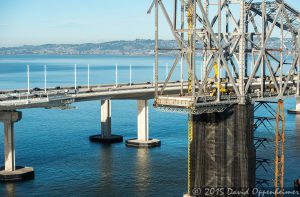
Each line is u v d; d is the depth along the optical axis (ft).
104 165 387.34
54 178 351.46
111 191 321.32
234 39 295.07
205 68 302.86
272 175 347.56
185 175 356.38
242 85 288.51
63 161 400.88
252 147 293.64
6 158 359.87
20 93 408.26
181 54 289.53
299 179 322.14
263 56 310.24
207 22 277.23
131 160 404.98
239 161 289.74
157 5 284.61
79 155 423.64
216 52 280.51
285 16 329.52
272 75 317.22
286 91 337.11
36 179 349.20
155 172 364.99
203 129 302.25
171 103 279.69
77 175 358.43
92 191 321.52
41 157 414.62
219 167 295.89
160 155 423.23
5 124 359.46
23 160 403.13
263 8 307.17
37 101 365.61
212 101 281.74
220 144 294.87
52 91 429.79
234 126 290.35
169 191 320.09
